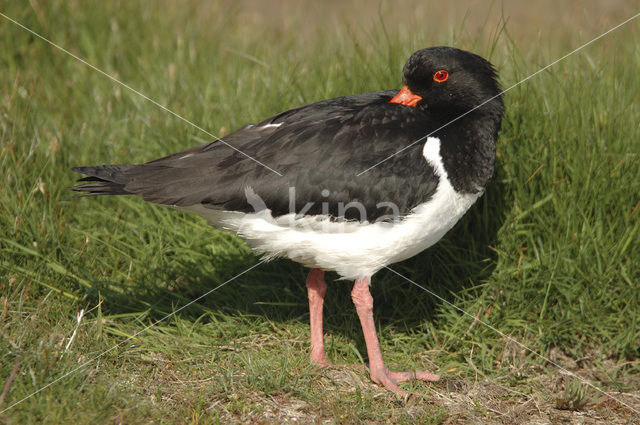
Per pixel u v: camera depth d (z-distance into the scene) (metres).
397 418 7.39
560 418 7.63
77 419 6.73
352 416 7.27
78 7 13.67
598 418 7.66
